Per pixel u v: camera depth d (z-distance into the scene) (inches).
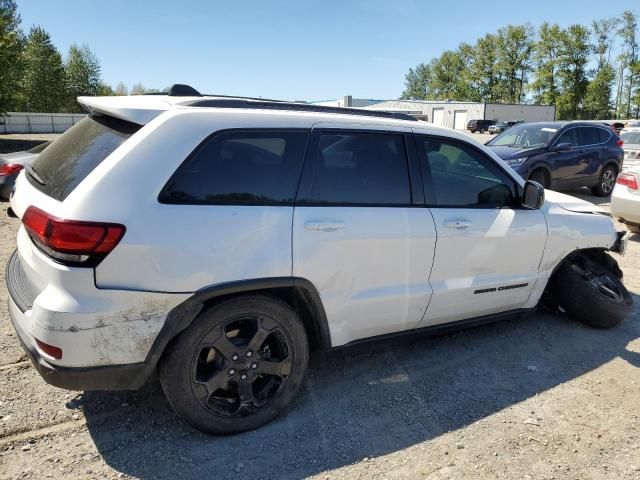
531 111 2650.1
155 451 110.7
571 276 176.4
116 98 125.8
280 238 114.5
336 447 114.6
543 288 170.7
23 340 104.0
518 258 158.6
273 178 116.7
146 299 102.0
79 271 97.0
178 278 103.9
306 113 126.2
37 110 2721.5
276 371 119.8
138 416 122.5
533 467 110.2
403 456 112.4
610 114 3481.8
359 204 128.0
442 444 117.0
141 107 111.7
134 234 99.7
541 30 3494.1
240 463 108.1
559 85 3494.1
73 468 104.7
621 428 125.0
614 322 179.9
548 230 163.9
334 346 129.4
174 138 107.0
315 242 118.8
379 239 128.3
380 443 116.6
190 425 113.0
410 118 147.9
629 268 255.8
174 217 104.0
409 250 134.0
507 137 472.1
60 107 2822.3
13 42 993.5
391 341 141.7
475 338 172.6
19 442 111.3
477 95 3919.8
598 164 465.1
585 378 148.6
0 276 211.3
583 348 167.6
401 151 137.3
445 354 160.9
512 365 155.1
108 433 116.0
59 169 113.2
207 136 109.9
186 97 125.8
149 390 133.3
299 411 127.8
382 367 151.5
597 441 119.7
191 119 109.7
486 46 3789.4
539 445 117.7
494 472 108.2
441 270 141.8
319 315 123.9
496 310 161.2
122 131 111.7
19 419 119.0
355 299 127.9
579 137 457.1
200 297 106.1
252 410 118.2
